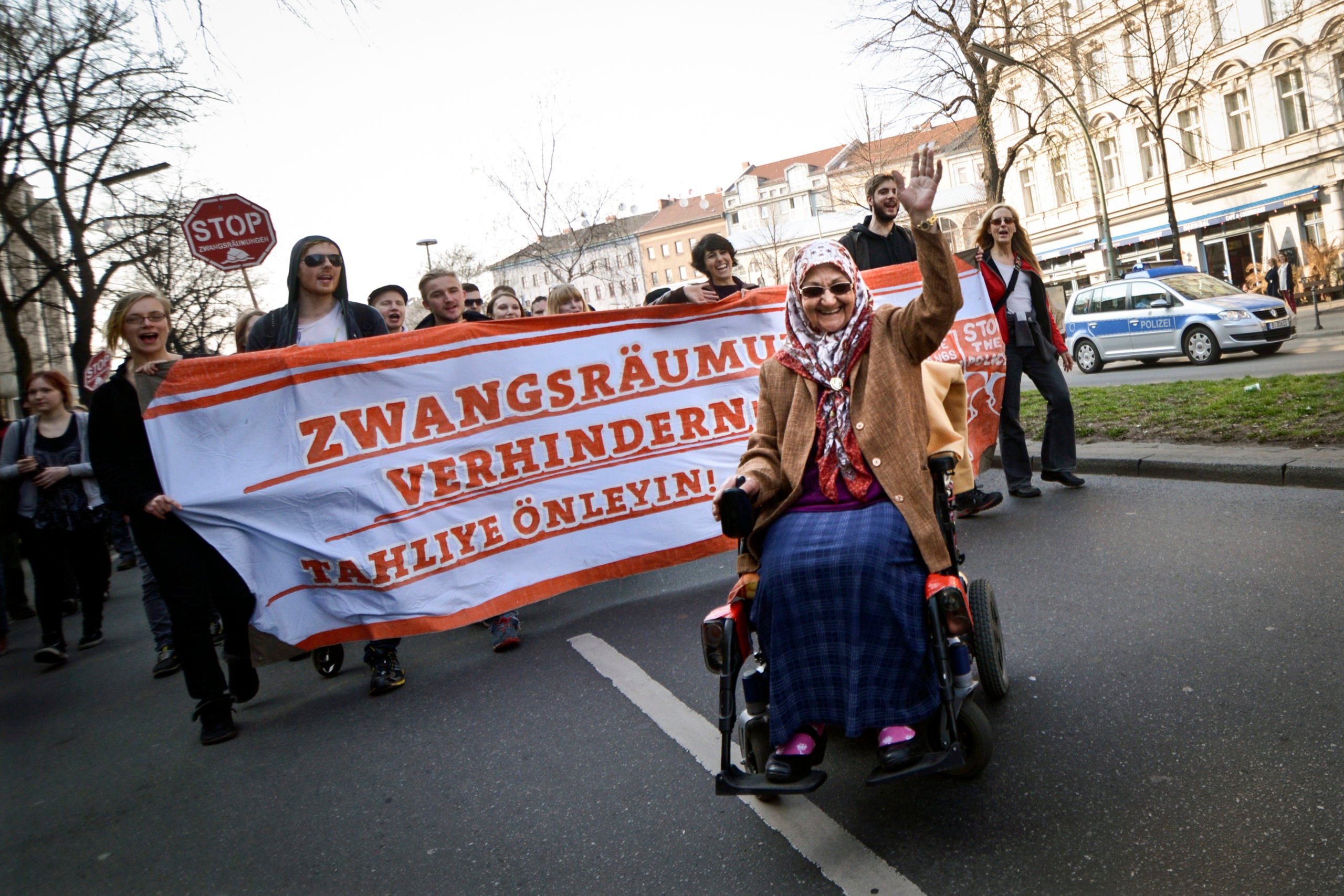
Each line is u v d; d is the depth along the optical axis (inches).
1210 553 208.4
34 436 301.3
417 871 128.3
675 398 246.8
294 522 211.3
